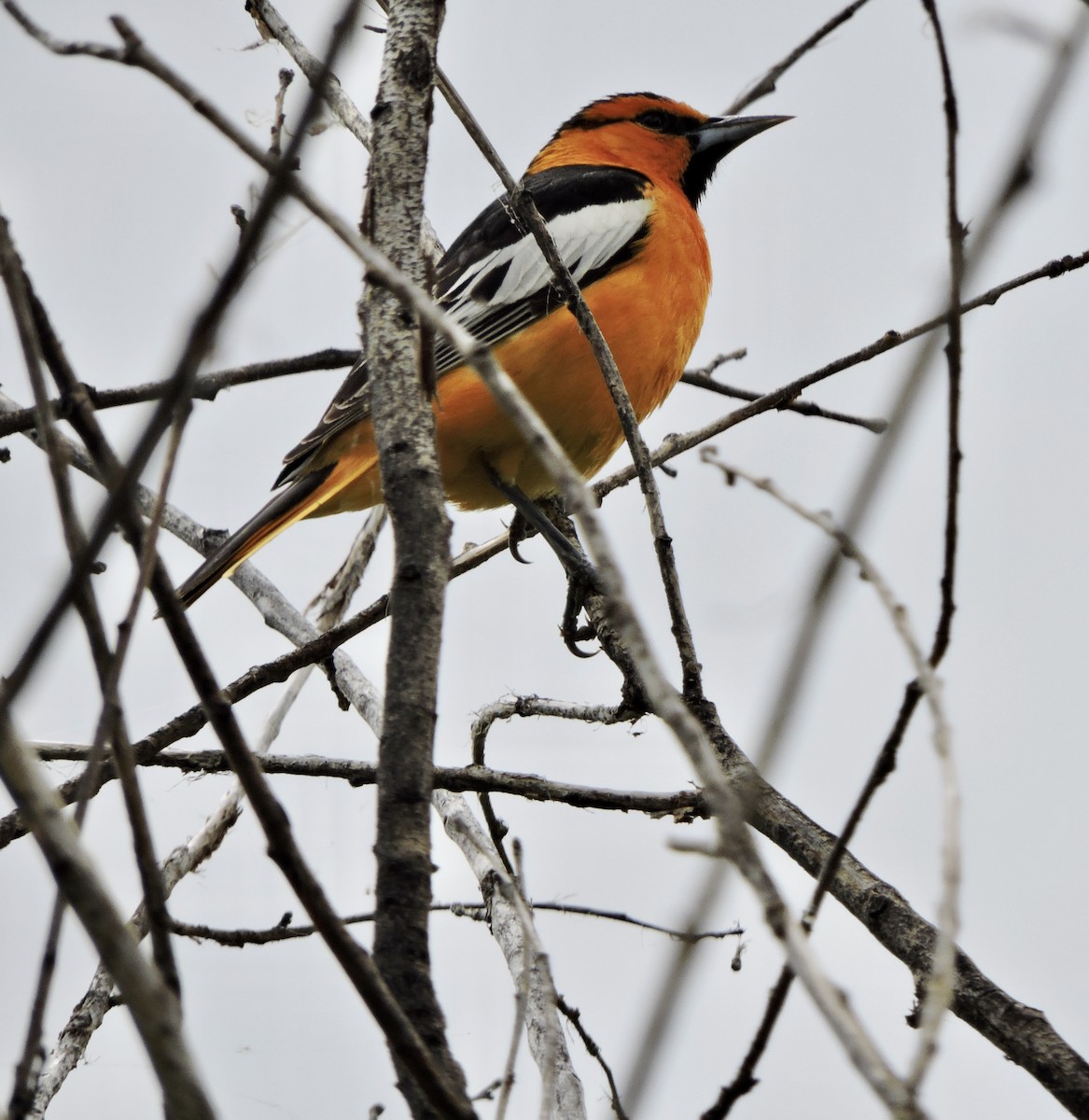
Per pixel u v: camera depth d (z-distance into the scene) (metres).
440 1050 3.88
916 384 3.27
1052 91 3.21
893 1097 2.78
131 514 3.61
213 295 3.33
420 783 4.22
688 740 3.11
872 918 6.07
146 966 2.95
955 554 4.13
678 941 3.09
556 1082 5.90
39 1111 6.20
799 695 3.18
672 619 6.75
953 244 3.84
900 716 4.05
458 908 7.76
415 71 5.26
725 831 3.06
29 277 3.65
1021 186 3.26
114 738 3.53
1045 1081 5.43
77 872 2.92
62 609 3.22
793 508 3.74
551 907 7.72
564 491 3.32
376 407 4.78
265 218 3.32
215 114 3.45
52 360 3.59
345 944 3.51
